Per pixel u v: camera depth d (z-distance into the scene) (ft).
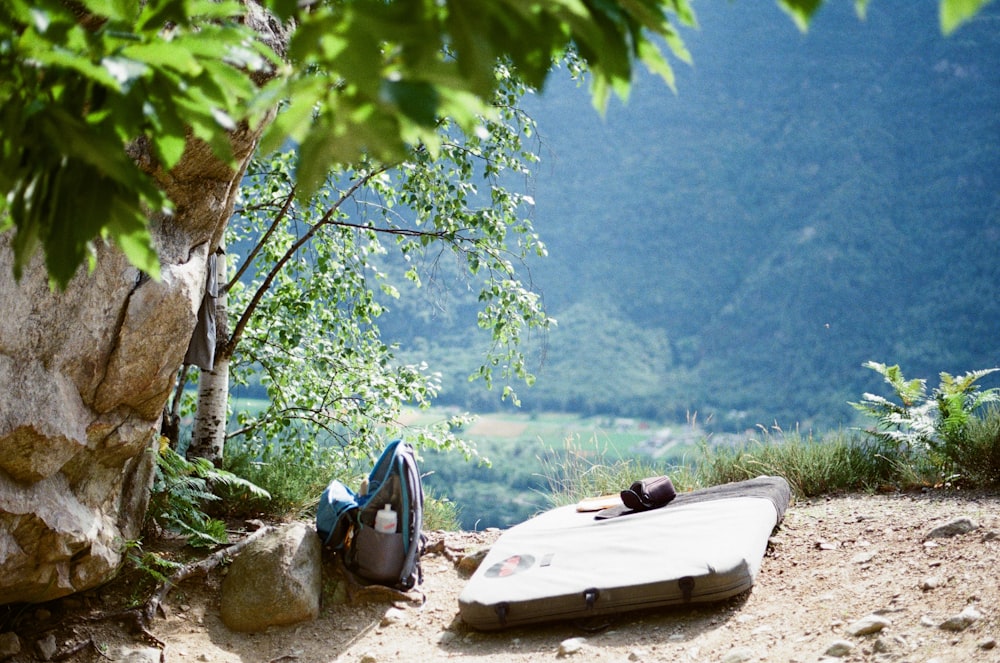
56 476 14.07
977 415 22.98
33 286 12.64
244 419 29.27
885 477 23.58
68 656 14.55
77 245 4.79
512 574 16.15
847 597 14.46
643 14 4.19
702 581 14.69
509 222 28.22
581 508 20.70
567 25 4.20
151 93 4.55
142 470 17.21
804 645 12.83
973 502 19.66
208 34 4.51
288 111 3.88
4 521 12.89
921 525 17.75
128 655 14.90
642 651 13.71
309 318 29.30
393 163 3.88
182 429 26.32
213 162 14.61
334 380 28.84
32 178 4.73
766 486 19.62
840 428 25.54
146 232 4.92
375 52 3.39
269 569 16.85
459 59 3.55
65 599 15.72
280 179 28.27
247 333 28.68
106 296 13.61
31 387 12.89
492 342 28.58
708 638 13.88
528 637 15.25
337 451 28.40
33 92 4.45
